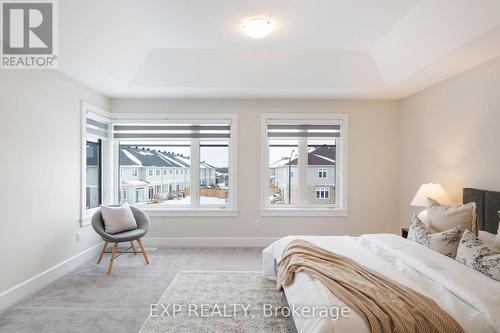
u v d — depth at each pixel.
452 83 3.20
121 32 2.80
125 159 4.45
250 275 3.14
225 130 4.37
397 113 4.33
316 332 1.35
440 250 2.23
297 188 4.43
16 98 2.57
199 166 4.44
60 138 3.16
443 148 3.36
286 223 4.34
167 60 3.46
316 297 1.58
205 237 4.32
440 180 3.42
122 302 2.54
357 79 3.64
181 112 4.31
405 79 3.30
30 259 2.72
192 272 3.23
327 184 4.44
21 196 2.62
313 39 3.10
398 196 4.34
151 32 2.96
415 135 3.93
